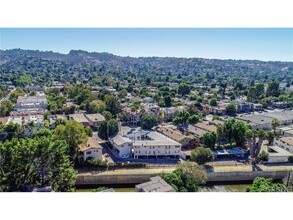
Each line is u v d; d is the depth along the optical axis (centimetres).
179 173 3541
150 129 6581
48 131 4756
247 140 5294
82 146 4691
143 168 4475
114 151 5269
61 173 3197
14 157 3009
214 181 4347
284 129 6488
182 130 6475
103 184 4172
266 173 4441
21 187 2958
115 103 8094
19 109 7775
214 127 6350
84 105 8375
